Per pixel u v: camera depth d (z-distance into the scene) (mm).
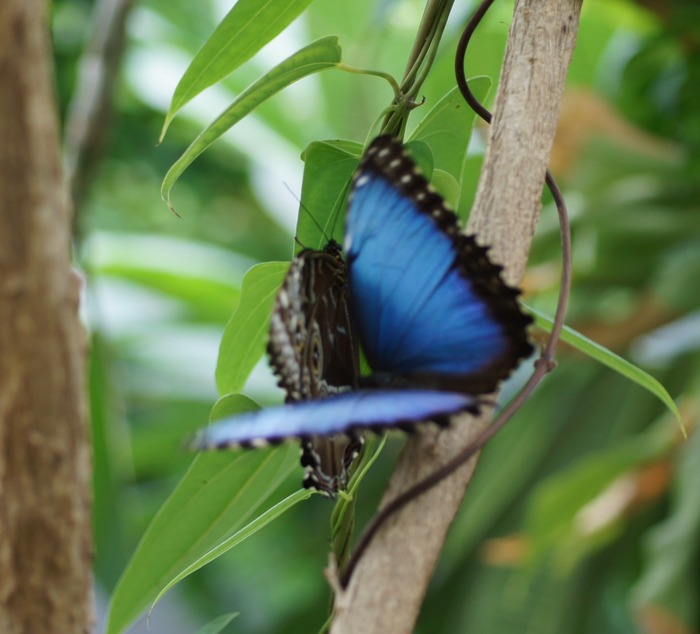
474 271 893
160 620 2898
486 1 930
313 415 862
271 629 2383
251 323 975
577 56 2193
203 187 3068
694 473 1595
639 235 1850
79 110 1565
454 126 965
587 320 1855
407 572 872
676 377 2025
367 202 915
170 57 2561
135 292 2537
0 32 833
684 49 1803
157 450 2447
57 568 879
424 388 895
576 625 1979
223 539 999
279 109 2621
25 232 846
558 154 1910
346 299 935
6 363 856
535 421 2152
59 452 868
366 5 2227
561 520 1652
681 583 1583
